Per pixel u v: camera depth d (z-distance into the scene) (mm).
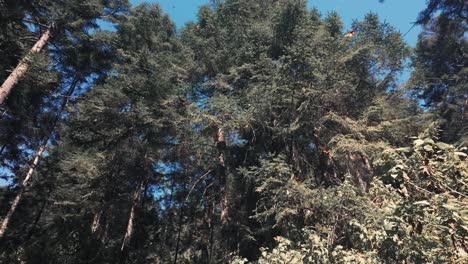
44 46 15203
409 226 4125
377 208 5828
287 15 12727
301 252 7031
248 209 12570
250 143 13484
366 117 10883
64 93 18625
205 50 14680
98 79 18688
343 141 10023
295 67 10578
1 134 15781
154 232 19219
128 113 13781
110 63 18562
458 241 3602
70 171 16375
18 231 20156
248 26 14578
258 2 15953
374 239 5414
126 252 16047
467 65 20344
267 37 13383
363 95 12422
